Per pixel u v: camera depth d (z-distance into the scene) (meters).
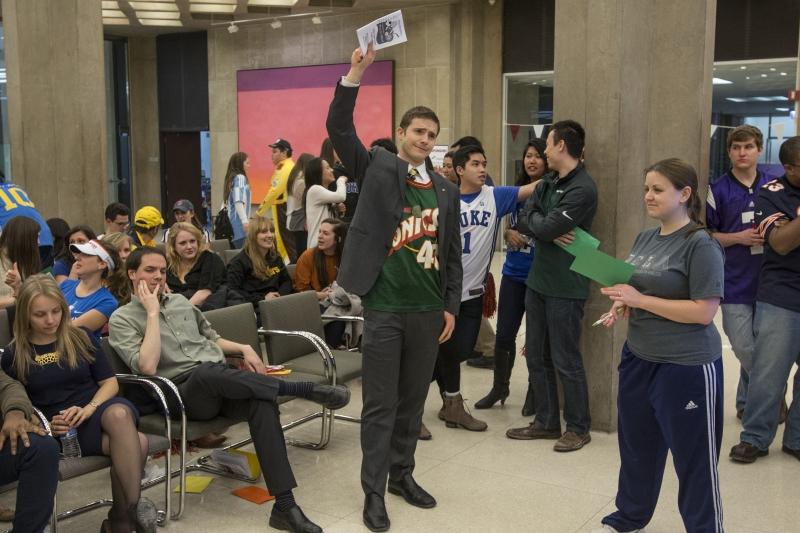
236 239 7.98
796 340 3.81
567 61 4.29
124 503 2.94
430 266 3.21
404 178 3.16
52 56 7.25
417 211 3.18
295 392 3.37
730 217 4.29
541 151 4.66
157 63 15.90
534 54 12.39
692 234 2.68
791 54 10.44
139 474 2.95
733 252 4.27
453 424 4.47
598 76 4.17
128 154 16.38
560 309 4.04
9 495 3.52
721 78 11.12
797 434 3.97
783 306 3.79
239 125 14.70
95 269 3.80
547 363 4.24
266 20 14.00
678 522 3.23
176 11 13.07
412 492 3.42
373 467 3.24
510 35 12.55
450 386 4.45
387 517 3.21
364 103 13.22
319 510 3.37
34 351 3.02
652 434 2.87
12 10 7.30
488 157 12.89
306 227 6.66
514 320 4.65
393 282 3.16
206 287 5.09
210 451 4.05
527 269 4.54
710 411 2.69
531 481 3.68
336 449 4.14
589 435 4.20
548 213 4.01
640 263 2.80
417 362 3.29
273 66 14.23
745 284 4.25
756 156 4.25
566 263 4.00
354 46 13.34
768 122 10.90
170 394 3.25
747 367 4.32
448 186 3.30
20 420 2.75
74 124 7.30
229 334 3.95
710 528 2.73
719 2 10.84
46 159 7.35
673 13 5.24
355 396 5.11
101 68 7.40
